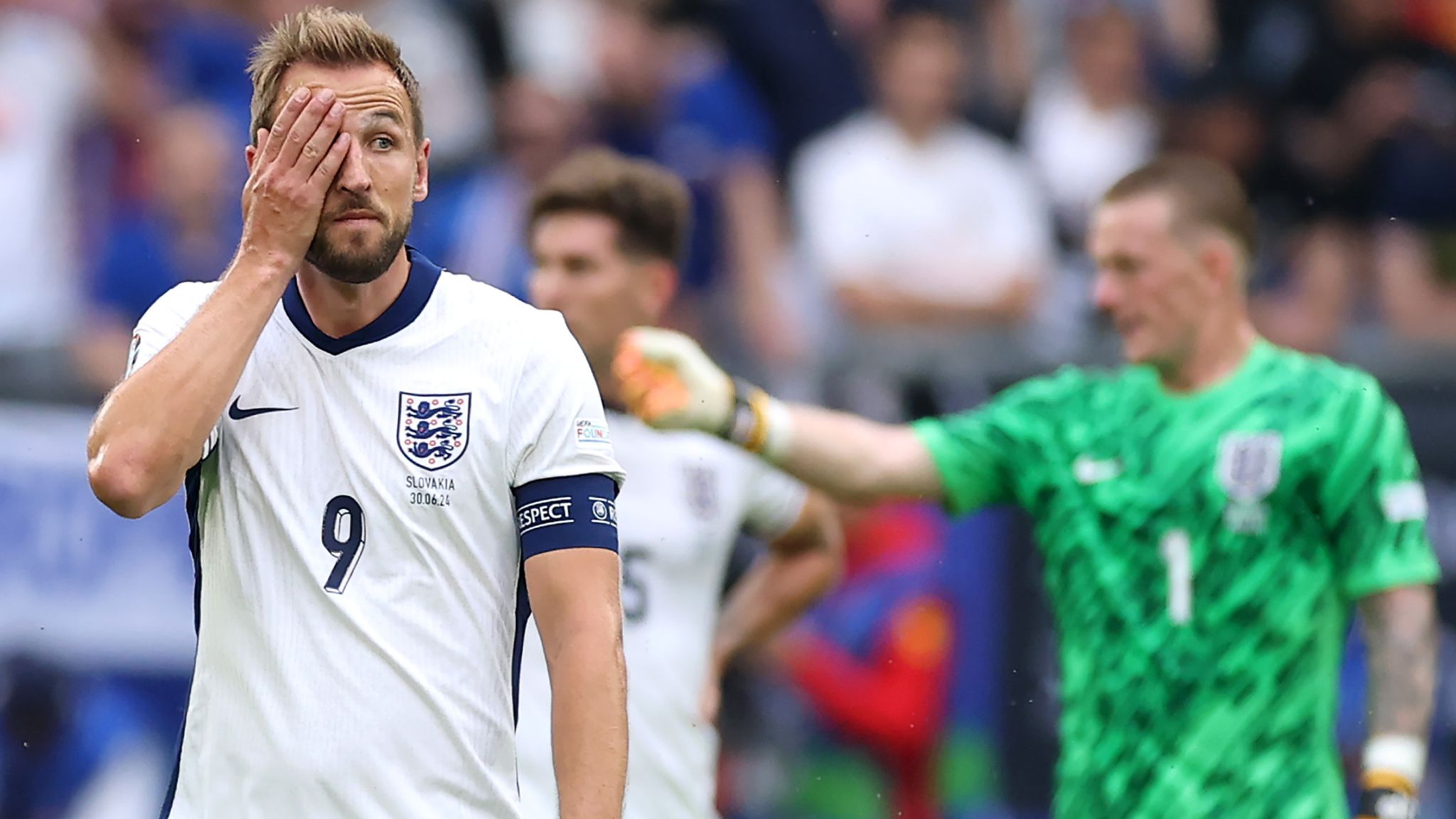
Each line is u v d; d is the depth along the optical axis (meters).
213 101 30.34
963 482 17.64
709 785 18.09
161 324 11.09
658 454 18.12
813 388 27.05
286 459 10.68
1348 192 35.19
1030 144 33.91
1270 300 34.06
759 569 19.88
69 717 22.52
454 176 30.77
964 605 24.06
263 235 10.41
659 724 17.52
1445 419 27.45
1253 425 16.50
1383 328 33.91
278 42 10.80
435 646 10.65
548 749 16.14
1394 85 35.72
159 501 10.22
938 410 27.33
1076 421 17.33
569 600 10.82
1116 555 16.75
